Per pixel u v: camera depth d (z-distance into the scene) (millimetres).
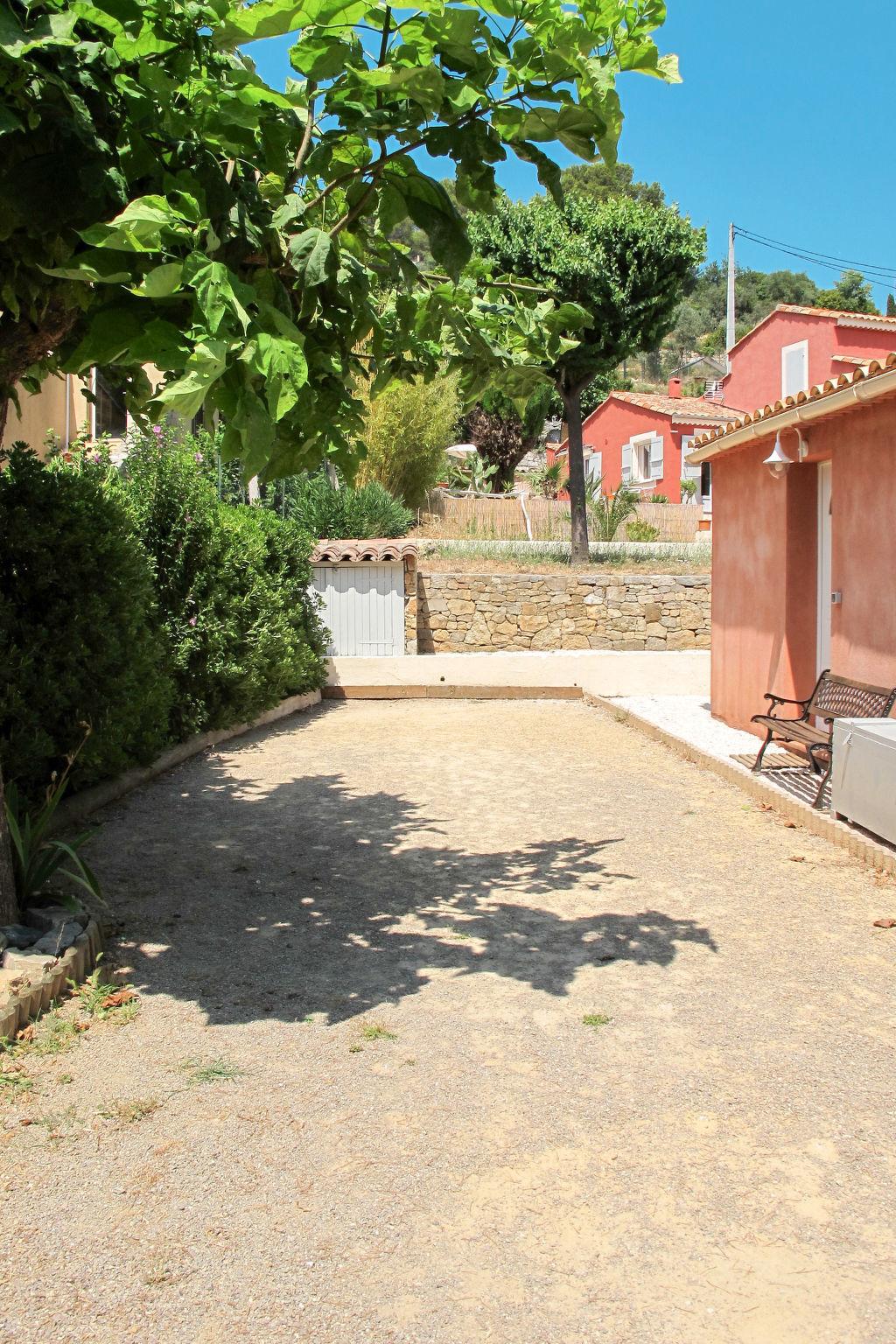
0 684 5613
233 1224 2693
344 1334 2311
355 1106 3285
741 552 9992
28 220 3127
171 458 9047
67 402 12320
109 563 6395
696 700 12219
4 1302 2414
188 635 8766
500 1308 2385
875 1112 3248
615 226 18766
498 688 13453
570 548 21078
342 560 16531
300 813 7199
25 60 2918
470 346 4270
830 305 70562
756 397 27672
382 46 3500
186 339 3027
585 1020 3904
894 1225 2689
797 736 7133
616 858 6055
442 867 5914
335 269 3578
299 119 3889
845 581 7656
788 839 6398
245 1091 3373
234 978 4301
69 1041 3691
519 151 3564
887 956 4543
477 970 4398
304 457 4066
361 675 14594
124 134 3432
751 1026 3861
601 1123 3188
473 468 30016
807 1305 2395
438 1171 2932
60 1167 2947
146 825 6805
